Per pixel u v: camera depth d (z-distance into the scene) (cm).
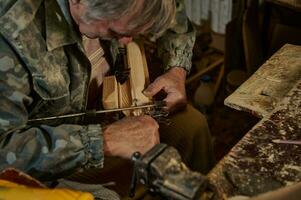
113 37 95
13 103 92
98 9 84
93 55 127
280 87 110
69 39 103
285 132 92
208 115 202
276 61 120
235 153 87
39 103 103
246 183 81
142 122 105
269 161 85
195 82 210
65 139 94
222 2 205
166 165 70
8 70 91
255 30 184
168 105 127
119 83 124
